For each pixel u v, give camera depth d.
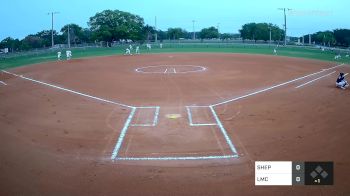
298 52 66.00
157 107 21.95
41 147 14.88
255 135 15.92
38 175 12.12
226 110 20.84
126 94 26.36
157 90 27.91
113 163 13.12
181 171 12.31
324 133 16.00
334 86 28.47
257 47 79.94
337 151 13.75
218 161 13.12
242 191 10.77
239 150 14.16
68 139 15.88
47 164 13.08
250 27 111.44
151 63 48.84
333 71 38.12
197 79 33.38
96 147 14.82
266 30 105.31
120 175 12.09
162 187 11.13
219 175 11.93
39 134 16.67
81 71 40.56
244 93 26.11
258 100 23.45
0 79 34.38
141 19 102.19
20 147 14.90
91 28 93.25
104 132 16.84
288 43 96.75
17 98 25.28
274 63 46.81
